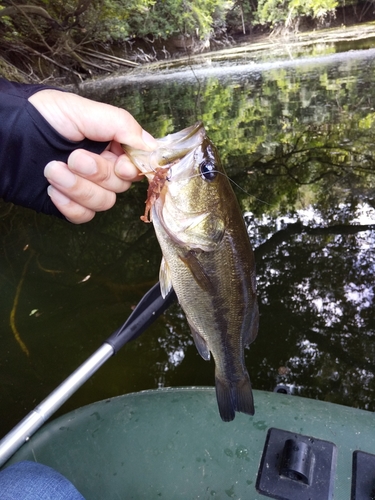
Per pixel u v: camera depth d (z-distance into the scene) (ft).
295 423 1.16
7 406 1.90
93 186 0.99
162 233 0.96
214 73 8.11
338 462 1.03
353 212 3.07
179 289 1.00
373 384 1.90
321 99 5.25
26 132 0.91
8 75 5.94
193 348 2.16
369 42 8.97
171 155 0.95
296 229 2.99
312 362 2.04
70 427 1.23
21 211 3.65
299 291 2.45
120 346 1.21
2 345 2.24
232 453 1.10
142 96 6.84
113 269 2.86
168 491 1.05
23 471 0.96
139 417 1.23
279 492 0.99
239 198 3.46
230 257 1.01
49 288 2.70
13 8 5.58
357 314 2.25
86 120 0.93
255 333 1.13
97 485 1.09
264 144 4.22
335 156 3.85
